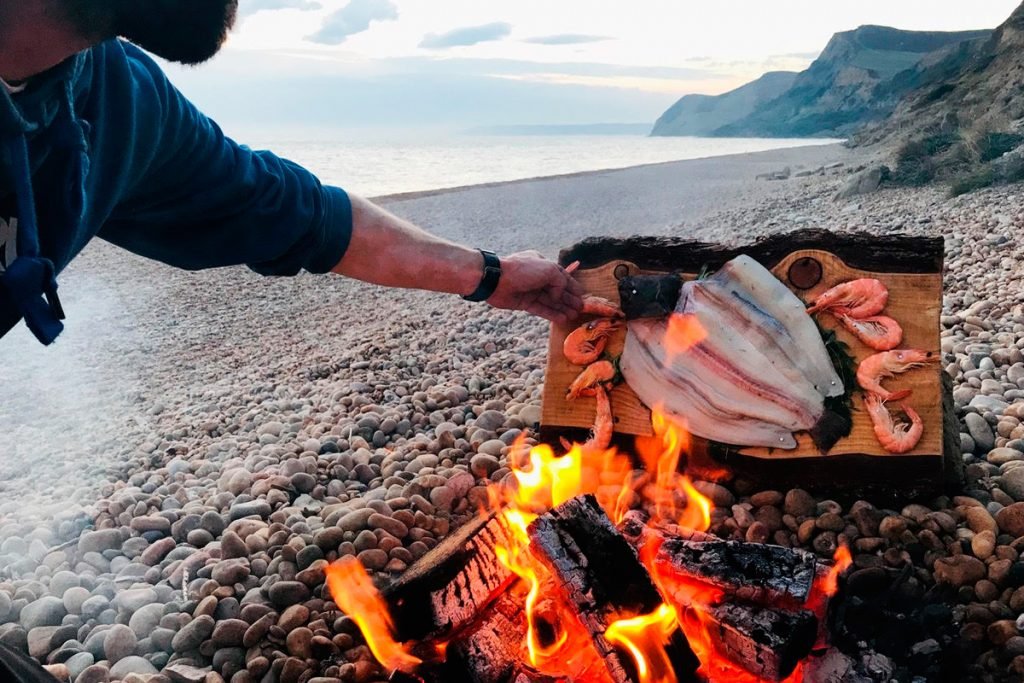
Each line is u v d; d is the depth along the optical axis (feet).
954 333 15.96
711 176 83.25
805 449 9.62
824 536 8.95
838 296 9.60
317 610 8.59
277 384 19.48
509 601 7.50
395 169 122.52
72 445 17.20
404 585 7.83
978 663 7.45
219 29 5.07
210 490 12.14
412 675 7.51
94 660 8.43
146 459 14.69
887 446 9.31
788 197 48.14
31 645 8.62
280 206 7.51
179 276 40.78
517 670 6.97
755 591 7.01
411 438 13.32
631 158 154.61
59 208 5.58
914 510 9.09
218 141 7.16
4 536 11.21
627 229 45.52
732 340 9.84
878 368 9.43
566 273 10.04
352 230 8.16
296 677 7.80
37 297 5.06
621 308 10.39
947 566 8.30
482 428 12.62
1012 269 19.71
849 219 33.06
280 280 38.09
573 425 10.68
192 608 8.89
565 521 6.91
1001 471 9.96
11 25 4.62
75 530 11.14
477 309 24.58
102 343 28.91
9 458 16.89
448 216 58.44
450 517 10.30
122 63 6.15
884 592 8.25
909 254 9.55
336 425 14.23
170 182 6.95
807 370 9.64
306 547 9.38
